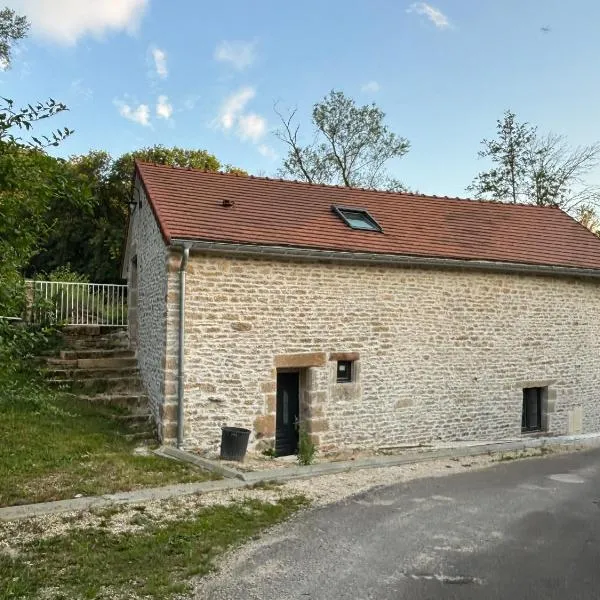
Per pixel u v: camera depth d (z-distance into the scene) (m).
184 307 8.34
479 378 10.60
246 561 4.81
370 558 4.96
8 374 4.30
